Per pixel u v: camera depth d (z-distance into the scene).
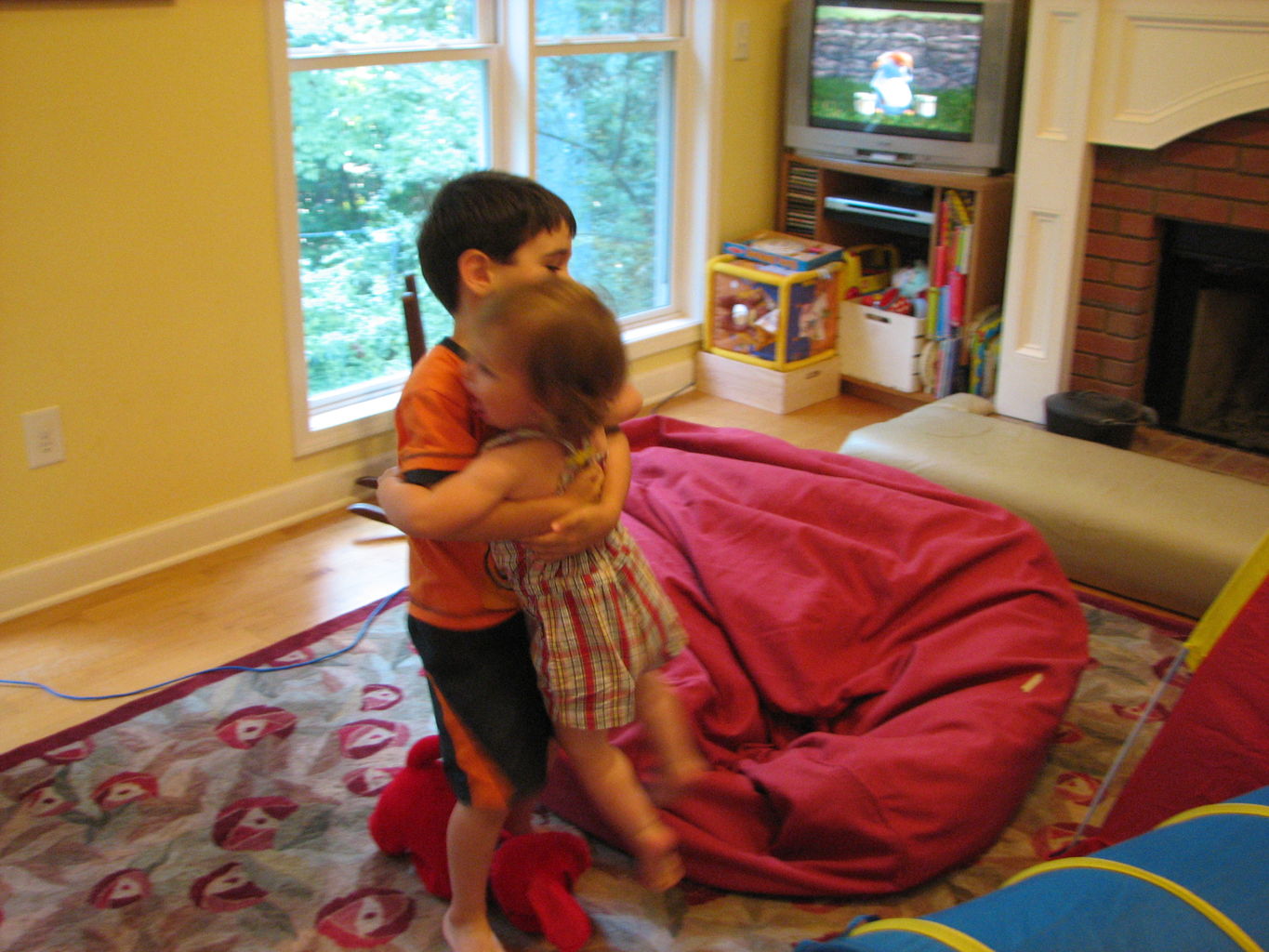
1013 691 1.95
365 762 2.11
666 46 3.73
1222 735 1.69
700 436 2.80
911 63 3.64
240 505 2.93
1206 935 1.14
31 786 2.04
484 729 1.44
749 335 3.96
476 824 1.51
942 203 3.74
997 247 3.74
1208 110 3.15
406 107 3.16
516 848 1.71
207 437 2.84
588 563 1.38
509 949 1.70
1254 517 2.64
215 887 1.82
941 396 3.86
